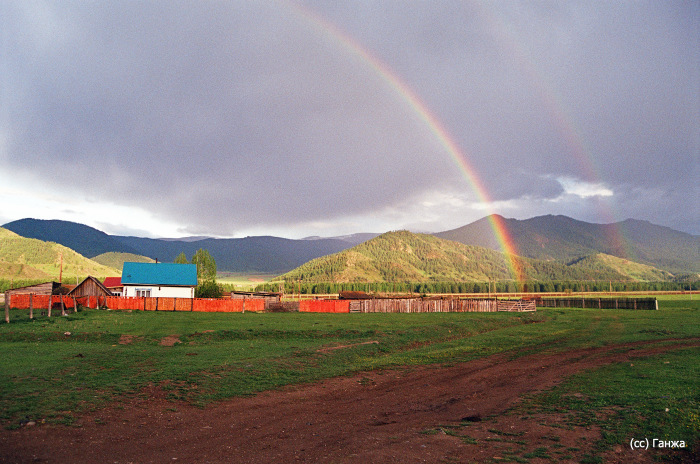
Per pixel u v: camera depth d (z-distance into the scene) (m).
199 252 108.56
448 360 31.81
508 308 80.94
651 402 18.17
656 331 46.62
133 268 84.19
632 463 12.85
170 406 18.14
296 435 15.20
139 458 12.52
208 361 27.08
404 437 15.06
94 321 46.41
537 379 25.12
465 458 13.09
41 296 59.56
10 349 29.86
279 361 27.81
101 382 20.89
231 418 17.09
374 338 40.34
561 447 14.07
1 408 15.96
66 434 14.03
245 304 68.31
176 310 64.44
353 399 20.94
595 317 69.06
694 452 13.52
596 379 23.78
